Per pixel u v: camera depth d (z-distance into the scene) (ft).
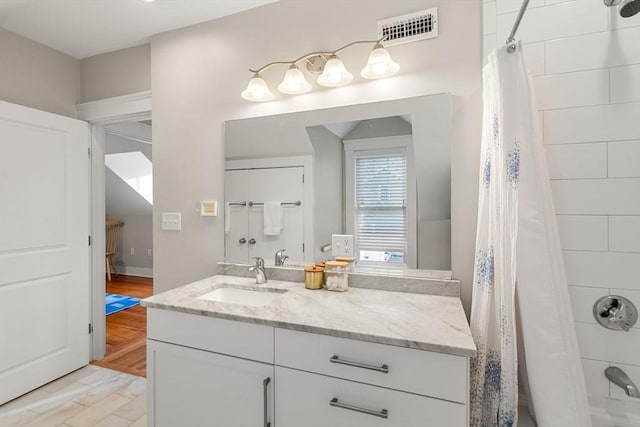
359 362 3.31
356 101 5.19
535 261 3.47
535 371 3.44
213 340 4.00
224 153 6.10
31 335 6.61
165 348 4.28
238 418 3.88
